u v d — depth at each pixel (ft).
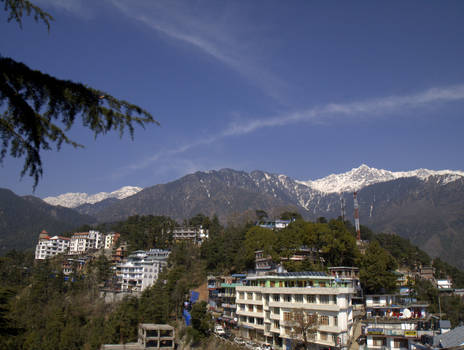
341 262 353.31
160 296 377.71
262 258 375.25
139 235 628.69
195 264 492.13
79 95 42.75
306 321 232.53
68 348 333.62
